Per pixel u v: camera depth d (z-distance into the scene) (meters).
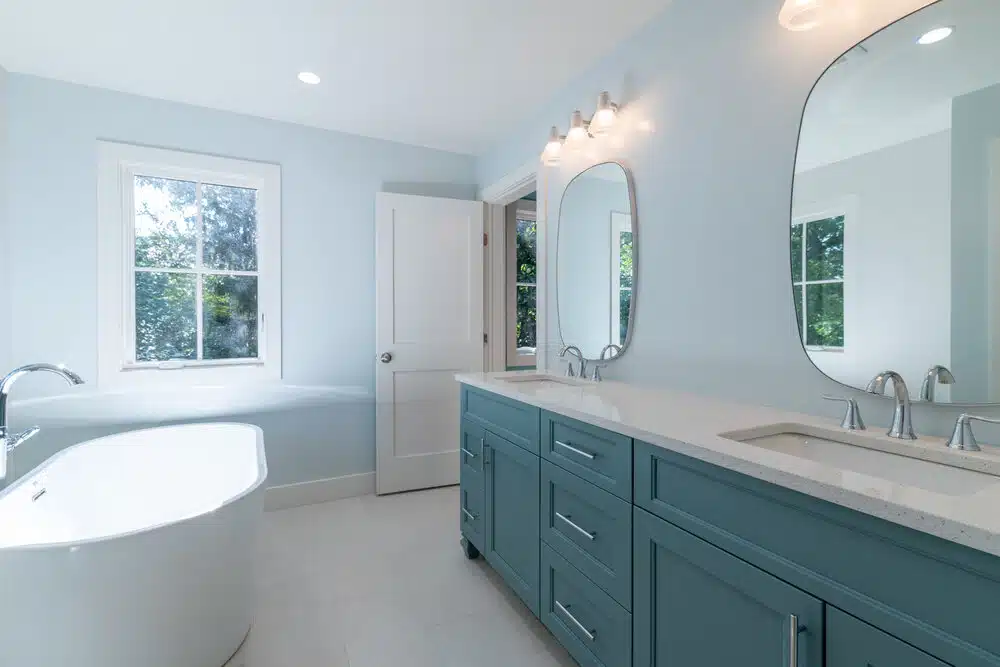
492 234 3.46
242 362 2.85
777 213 1.43
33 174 2.34
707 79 1.65
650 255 1.93
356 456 3.12
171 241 2.69
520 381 2.28
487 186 3.37
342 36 2.02
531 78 2.38
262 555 2.28
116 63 2.24
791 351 1.40
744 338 1.54
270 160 2.86
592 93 2.25
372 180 3.15
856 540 0.73
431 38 2.03
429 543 2.42
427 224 3.22
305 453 2.98
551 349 2.60
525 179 2.88
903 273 1.15
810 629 0.79
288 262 2.92
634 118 2.00
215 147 2.71
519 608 1.87
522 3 1.80
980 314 1.03
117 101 2.50
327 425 3.04
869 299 1.21
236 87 2.46
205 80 2.39
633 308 2.02
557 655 1.60
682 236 1.77
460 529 2.46
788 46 1.39
